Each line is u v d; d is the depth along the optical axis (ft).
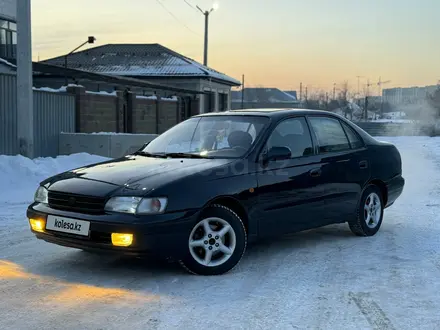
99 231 15.88
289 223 19.43
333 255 19.99
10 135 47.62
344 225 25.89
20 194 33.24
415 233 23.84
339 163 21.45
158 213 15.88
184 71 111.14
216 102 122.11
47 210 17.19
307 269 18.11
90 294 15.35
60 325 13.06
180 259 16.61
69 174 18.44
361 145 23.15
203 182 16.89
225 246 17.44
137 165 18.37
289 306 14.52
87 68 117.19
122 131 68.18
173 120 86.12
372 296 15.39
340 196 21.43
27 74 40.11
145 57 120.57
